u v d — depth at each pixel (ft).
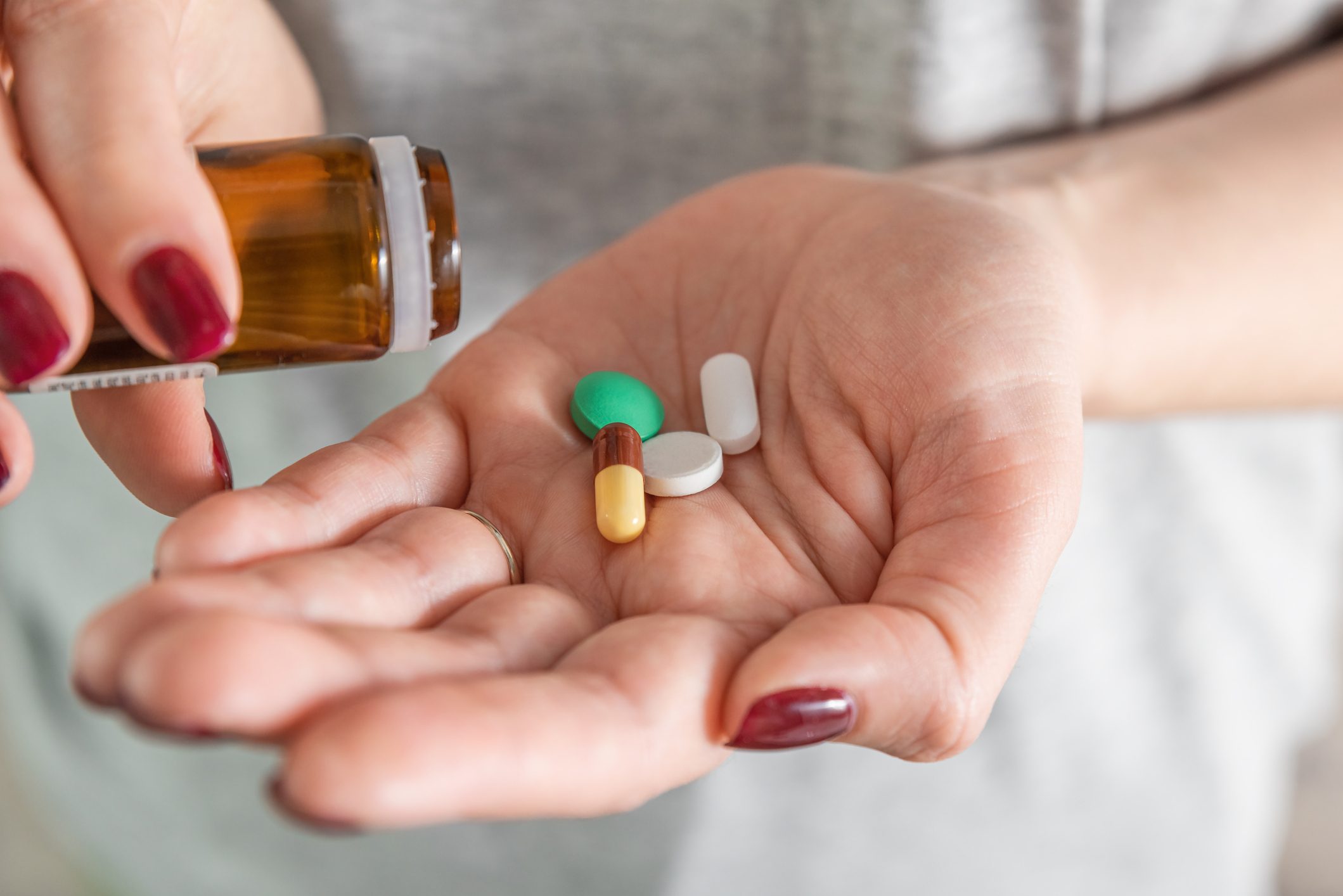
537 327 1.08
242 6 1.13
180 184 0.85
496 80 1.26
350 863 1.44
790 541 0.95
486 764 0.79
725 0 1.22
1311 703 1.50
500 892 1.40
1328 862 1.90
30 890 1.93
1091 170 1.17
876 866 1.33
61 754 1.53
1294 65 1.27
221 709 0.78
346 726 0.78
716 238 1.10
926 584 0.88
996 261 0.97
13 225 0.84
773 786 1.30
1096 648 1.28
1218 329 1.13
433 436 0.99
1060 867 1.35
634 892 1.36
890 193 1.05
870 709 0.85
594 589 0.94
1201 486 1.28
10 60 0.94
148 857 1.58
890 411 0.96
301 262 0.91
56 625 1.47
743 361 1.05
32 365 0.85
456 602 0.91
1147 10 1.20
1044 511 0.90
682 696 0.84
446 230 0.94
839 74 1.24
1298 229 1.14
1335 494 1.40
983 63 1.20
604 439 0.98
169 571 0.87
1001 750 1.29
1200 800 1.36
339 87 1.28
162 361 0.91
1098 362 1.12
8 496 0.90
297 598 0.85
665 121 1.28
